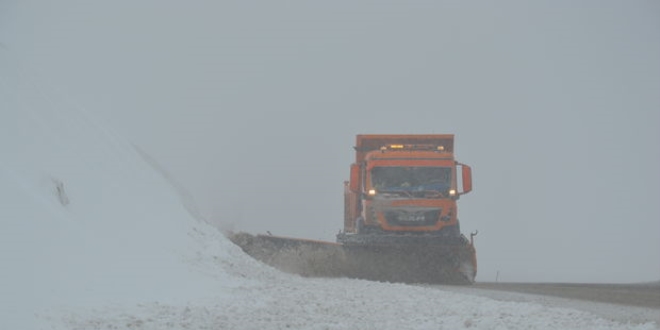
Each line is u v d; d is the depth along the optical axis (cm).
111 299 1547
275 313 1684
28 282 1390
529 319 1633
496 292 2684
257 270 2638
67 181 1991
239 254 2784
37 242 1530
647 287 3158
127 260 1850
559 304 2189
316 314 1711
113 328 1334
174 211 2673
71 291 1473
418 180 3484
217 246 2658
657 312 1992
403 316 1695
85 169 2167
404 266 3244
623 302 2309
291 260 3300
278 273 2792
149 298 1673
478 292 2662
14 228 1509
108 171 2348
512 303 1956
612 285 3425
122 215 2138
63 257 1565
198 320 1499
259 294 2072
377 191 3469
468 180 3459
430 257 3247
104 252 1759
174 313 1543
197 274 2161
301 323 1552
